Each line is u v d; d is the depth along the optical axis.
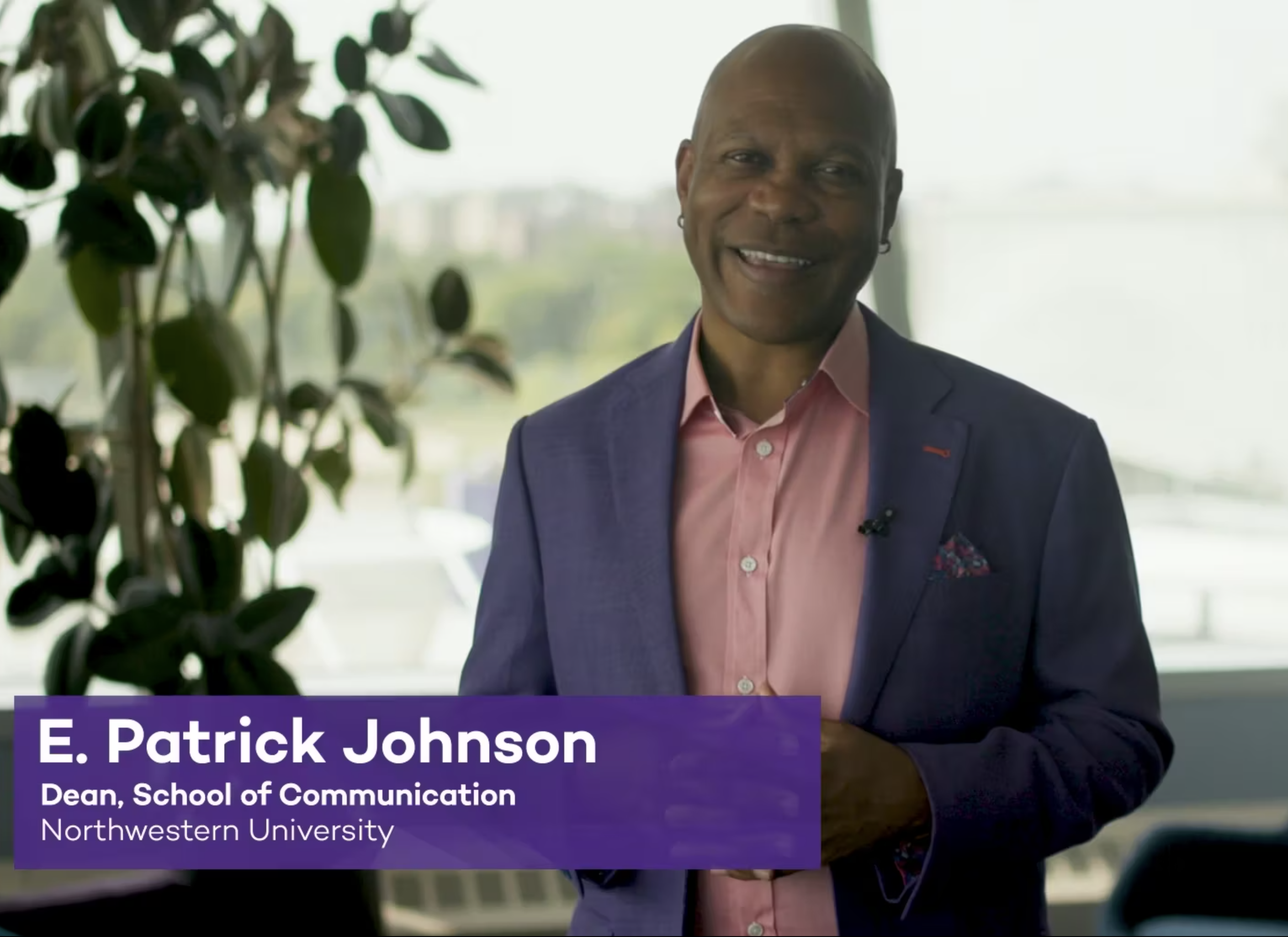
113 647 1.95
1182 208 3.30
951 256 3.36
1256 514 3.38
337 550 3.35
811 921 1.11
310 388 2.28
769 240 1.07
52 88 2.04
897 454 1.14
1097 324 3.35
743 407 1.19
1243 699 3.25
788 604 1.13
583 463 1.21
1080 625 1.12
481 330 2.43
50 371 2.83
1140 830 3.05
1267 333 3.33
